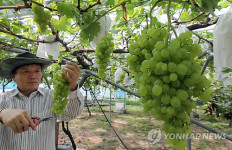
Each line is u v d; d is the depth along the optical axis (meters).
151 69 0.97
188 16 2.74
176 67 0.91
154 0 1.59
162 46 0.95
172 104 0.90
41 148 2.37
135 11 2.78
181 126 0.95
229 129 7.77
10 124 1.31
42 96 2.56
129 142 6.87
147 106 1.05
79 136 7.44
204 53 2.79
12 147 2.29
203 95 0.98
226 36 1.33
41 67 2.62
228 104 4.86
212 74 3.92
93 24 1.83
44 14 1.73
